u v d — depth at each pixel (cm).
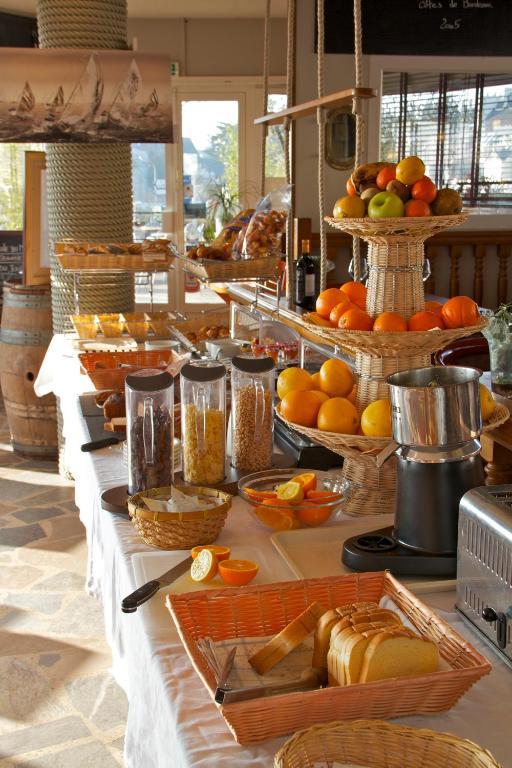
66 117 413
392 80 594
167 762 107
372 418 163
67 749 233
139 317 382
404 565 142
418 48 585
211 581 140
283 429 210
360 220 162
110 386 269
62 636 294
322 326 175
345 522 166
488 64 594
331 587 125
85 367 295
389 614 111
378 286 172
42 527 395
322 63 245
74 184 426
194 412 182
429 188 163
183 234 796
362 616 109
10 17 724
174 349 319
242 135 780
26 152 463
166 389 180
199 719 104
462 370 148
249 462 193
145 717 123
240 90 772
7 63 405
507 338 220
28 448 504
